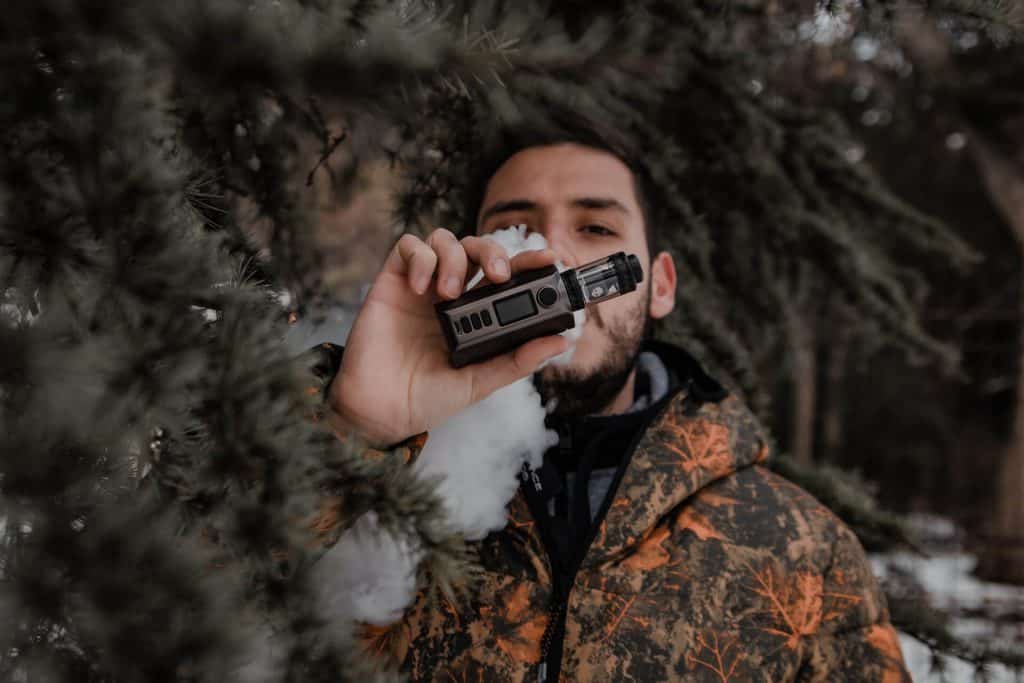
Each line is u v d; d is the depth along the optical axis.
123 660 0.40
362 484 0.50
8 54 0.41
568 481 1.11
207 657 0.41
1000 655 1.61
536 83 0.64
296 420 0.47
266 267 0.78
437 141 1.18
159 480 0.47
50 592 0.40
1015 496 6.48
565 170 1.15
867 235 2.38
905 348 2.14
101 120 0.42
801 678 1.03
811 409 7.66
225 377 0.44
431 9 0.54
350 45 0.44
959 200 8.08
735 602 1.01
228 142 0.96
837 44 1.46
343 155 1.28
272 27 0.42
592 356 1.07
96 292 0.43
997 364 7.16
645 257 1.18
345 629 0.51
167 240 0.44
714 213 1.89
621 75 1.10
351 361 0.80
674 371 1.26
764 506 1.09
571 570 0.99
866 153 7.29
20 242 0.42
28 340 0.40
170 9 0.40
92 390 0.42
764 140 1.88
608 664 0.96
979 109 6.52
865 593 1.09
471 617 0.98
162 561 0.42
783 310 2.07
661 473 1.06
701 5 1.05
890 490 9.05
